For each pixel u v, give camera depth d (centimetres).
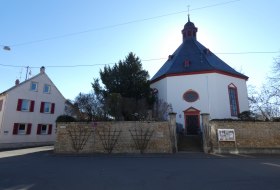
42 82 3325
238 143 1812
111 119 2245
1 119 2900
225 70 2670
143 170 1062
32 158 1603
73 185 785
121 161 1391
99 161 1402
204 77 2603
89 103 2469
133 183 808
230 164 1234
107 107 2197
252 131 1841
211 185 771
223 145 1812
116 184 796
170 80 2695
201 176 915
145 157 1592
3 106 2952
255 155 1669
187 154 1722
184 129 2492
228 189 720
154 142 1828
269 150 1777
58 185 786
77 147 1891
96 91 2530
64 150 1906
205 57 2820
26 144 3030
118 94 2212
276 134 1841
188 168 1109
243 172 996
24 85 3150
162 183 805
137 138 1845
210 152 1791
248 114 2475
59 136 1941
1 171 1060
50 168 1141
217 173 975
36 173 1005
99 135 1897
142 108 2277
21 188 750
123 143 1856
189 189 727
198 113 2530
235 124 1852
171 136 1827
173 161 1369
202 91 2575
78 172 1024
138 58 2597
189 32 3256
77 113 2475
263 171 1020
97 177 911
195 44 3078
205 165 1202
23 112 3080
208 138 1822
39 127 3194
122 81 2480
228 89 2653
